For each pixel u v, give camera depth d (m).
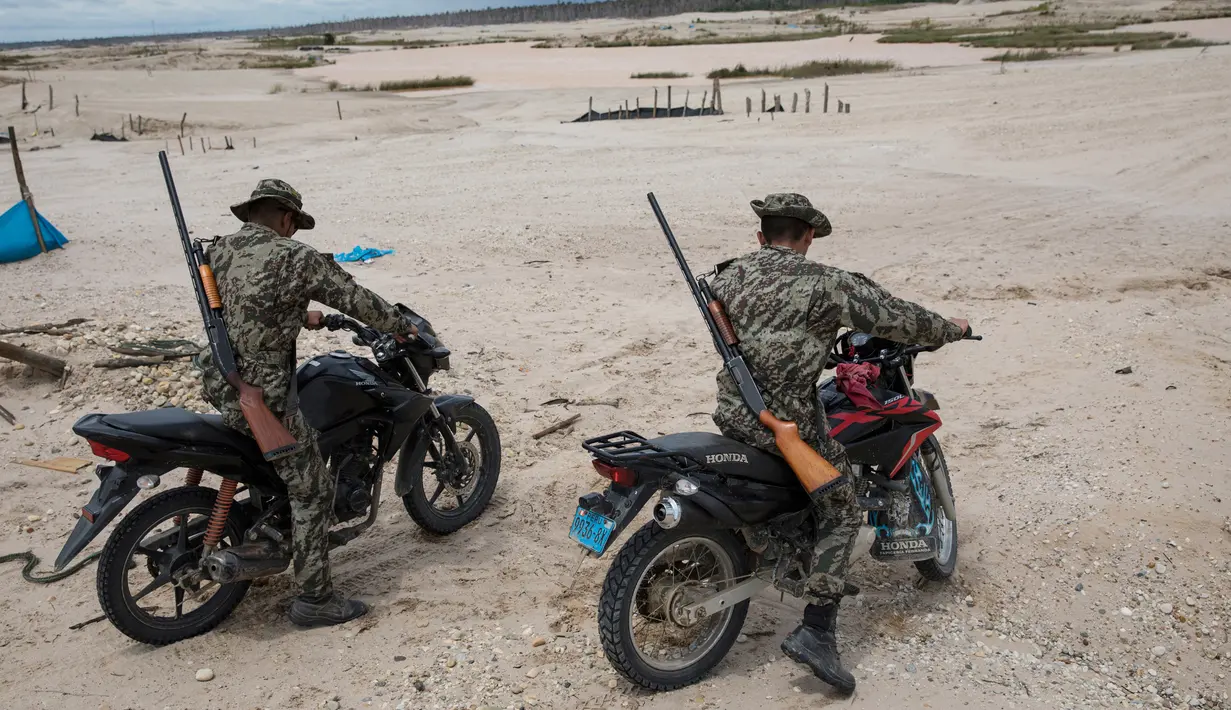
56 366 6.93
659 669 3.56
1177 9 77.75
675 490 3.35
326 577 4.12
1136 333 7.82
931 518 4.25
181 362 7.21
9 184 19.34
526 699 3.58
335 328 4.27
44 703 3.65
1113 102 23.31
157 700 3.65
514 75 53.47
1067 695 3.59
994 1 137.25
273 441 3.77
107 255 11.57
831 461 3.55
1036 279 9.96
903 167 17.84
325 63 74.75
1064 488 5.18
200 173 20.31
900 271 10.49
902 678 3.69
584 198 15.45
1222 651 3.88
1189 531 4.66
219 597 4.20
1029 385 6.88
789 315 3.40
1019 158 18.36
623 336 8.33
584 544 3.40
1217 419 5.89
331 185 17.91
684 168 18.38
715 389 7.08
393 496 5.52
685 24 140.62
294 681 3.76
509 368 7.52
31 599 4.46
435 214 14.37
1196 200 14.10
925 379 7.22
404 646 3.99
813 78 40.34
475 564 4.72
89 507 3.72
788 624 4.09
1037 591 4.34
